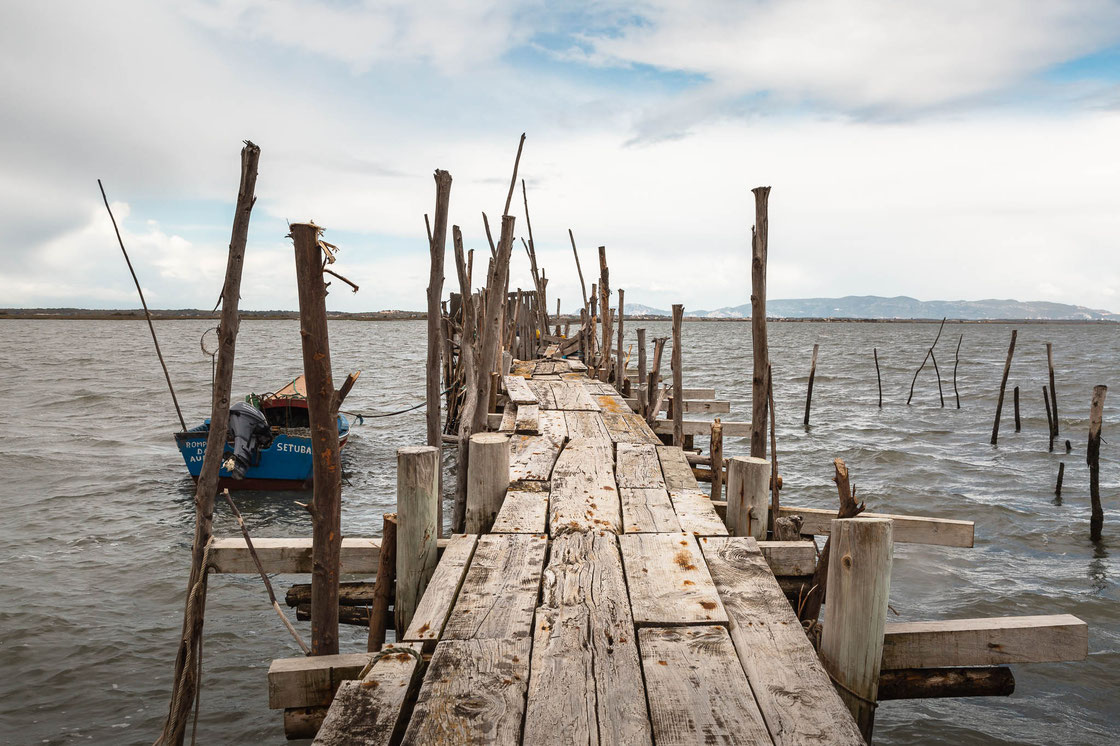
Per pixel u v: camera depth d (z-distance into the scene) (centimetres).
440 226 798
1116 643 847
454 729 310
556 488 662
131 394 2989
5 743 649
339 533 465
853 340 10119
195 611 475
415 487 485
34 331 12044
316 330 434
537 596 439
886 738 683
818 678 350
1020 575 1059
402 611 489
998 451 1980
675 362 995
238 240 450
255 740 661
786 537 557
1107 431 2291
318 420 445
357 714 326
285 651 823
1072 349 7450
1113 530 1275
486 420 966
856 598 381
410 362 5144
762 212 705
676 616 407
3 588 971
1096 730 690
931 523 630
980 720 710
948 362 5409
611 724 313
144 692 735
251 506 1384
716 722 315
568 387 1380
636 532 546
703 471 995
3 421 2297
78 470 1644
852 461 1831
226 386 465
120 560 1088
